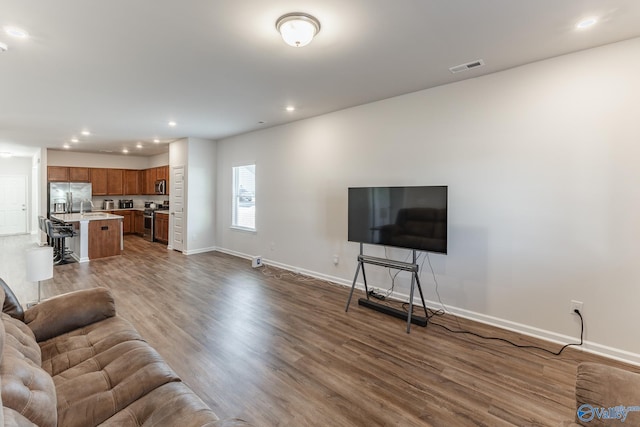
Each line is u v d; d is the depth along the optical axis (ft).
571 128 8.63
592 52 8.29
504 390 6.87
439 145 11.08
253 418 5.94
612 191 8.13
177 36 7.61
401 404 6.39
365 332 9.61
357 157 13.58
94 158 28.37
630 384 3.90
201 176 21.62
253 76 10.12
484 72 9.83
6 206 29.81
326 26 7.16
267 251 18.40
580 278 8.60
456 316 10.83
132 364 5.30
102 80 10.45
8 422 2.94
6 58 8.77
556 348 8.68
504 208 9.77
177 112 14.46
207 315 10.78
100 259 19.44
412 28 7.25
